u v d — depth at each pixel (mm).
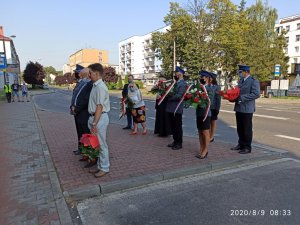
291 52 65125
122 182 4574
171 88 6660
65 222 3488
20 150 6715
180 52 36031
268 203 4008
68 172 5105
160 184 4777
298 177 5055
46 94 42219
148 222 3535
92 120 4840
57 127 9977
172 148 6723
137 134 8633
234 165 5773
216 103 7324
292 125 11062
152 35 39750
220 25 33594
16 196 4180
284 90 34406
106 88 4773
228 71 37375
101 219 3633
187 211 3801
